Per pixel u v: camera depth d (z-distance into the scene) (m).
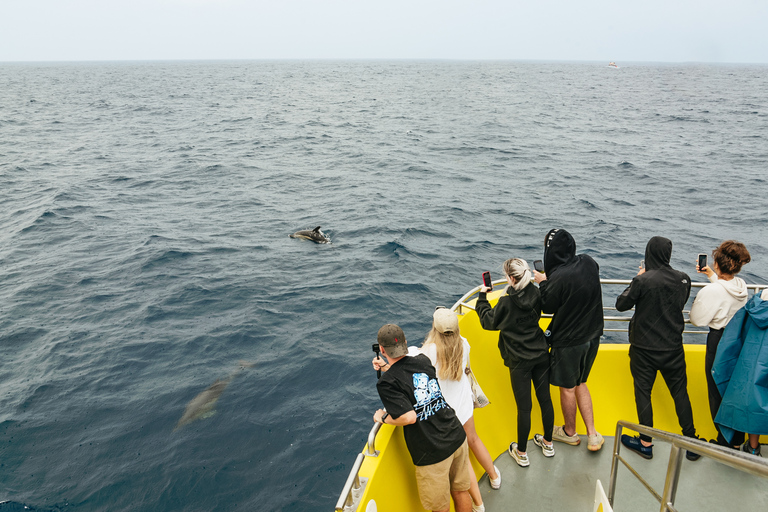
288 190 22.50
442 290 12.38
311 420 7.86
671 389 3.87
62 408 8.12
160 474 6.83
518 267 3.51
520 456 3.91
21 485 6.63
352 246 15.31
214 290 12.26
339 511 2.27
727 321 3.65
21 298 11.73
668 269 3.72
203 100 70.44
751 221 18.00
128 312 11.16
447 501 2.88
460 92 88.56
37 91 86.88
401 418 2.66
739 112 59.97
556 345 3.74
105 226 16.92
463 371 3.22
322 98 74.94
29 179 23.44
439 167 27.58
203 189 22.36
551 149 33.59
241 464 7.02
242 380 8.83
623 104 69.50
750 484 2.20
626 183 24.12
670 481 2.45
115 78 141.12
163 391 8.53
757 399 3.31
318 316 11.02
